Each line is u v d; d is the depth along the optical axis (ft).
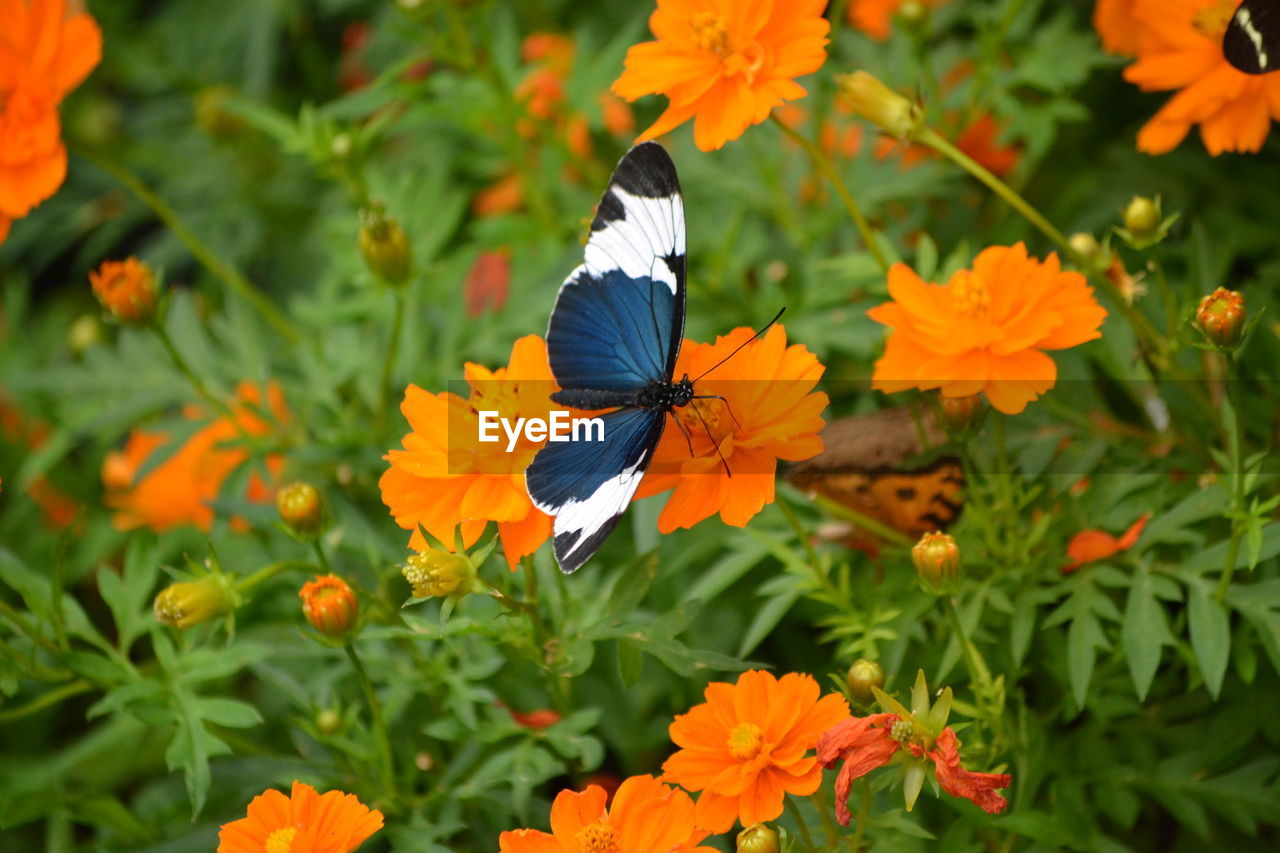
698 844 2.36
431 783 2.53
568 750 2.46
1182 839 2.51
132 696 2.46
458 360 2.75
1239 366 2.57
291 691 2.51
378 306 2.78
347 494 2.72
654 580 2.60
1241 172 2.76
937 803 2.48
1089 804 2.47
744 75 2.42
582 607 2.50
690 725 2.33
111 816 2.55
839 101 2.50
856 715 2.35
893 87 2.79
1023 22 2.80
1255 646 2.49
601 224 2.38
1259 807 2.44
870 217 2.78
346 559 2.61
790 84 2.41
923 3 2.71
